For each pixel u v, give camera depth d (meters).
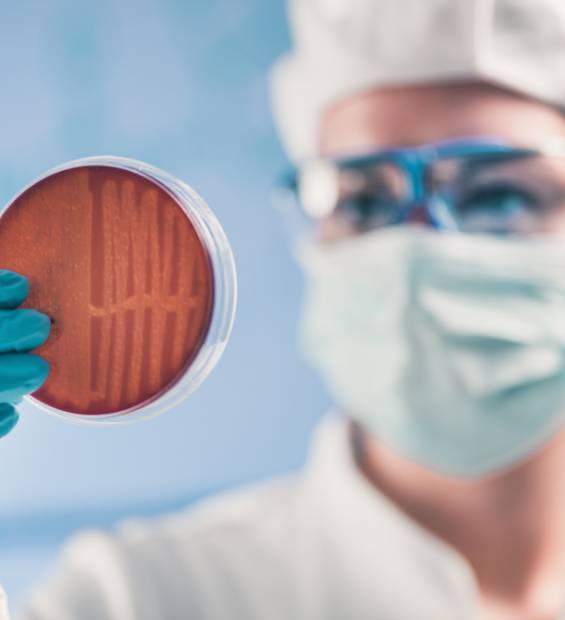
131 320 0.81
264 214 2.08
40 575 2.03
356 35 1.49
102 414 0.82
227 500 1.75
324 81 1.58
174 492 2.05
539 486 1.50
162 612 1.47
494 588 1.52
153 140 2.14
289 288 2.04
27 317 0.80
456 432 1.47
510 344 1.46
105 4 2.14
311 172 1.59
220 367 2.04
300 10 1.59
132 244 0.81
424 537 1.49
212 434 2.04
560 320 1.46
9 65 2.17
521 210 1.49
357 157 1.52
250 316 2.04
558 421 1.47
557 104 1.50
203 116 2.12
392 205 1.55
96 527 2.05
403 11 1.44
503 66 1.44
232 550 1.57
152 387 0.80
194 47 2.13
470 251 1.46
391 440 1.51
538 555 1.51
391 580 1.49
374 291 1.50
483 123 1.49
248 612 1.49
